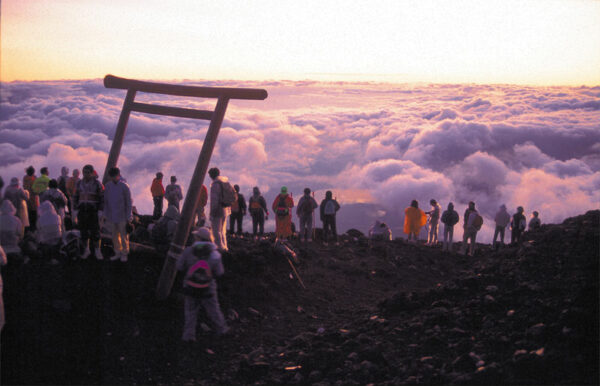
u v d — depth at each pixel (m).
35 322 5.02
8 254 6.04
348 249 11.70
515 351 4.49
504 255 7.69
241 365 5.18
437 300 6.49
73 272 6.18
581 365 3.97
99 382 4.47
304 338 5.93
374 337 5.65
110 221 6.35
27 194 7.37
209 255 5.47
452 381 4.18
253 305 7.02
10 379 4.23
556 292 5.46
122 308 5.71
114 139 6.94
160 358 5.15
